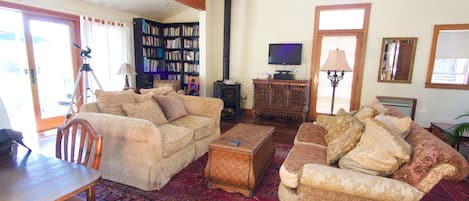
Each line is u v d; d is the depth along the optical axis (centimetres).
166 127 274
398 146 154
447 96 445
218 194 226
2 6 328
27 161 129
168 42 589
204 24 529
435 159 138
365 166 164
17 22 357
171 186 238
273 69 538
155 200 214
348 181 149
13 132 143
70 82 437
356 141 186
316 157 207
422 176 141
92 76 425
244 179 220
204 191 230
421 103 460
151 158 223
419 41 444
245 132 264
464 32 426
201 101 351
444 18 426
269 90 503
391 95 473
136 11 521
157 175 228
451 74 443
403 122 183
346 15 477
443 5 422
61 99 429
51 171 119
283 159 311
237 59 561
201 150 307
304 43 508
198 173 265
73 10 412
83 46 425
